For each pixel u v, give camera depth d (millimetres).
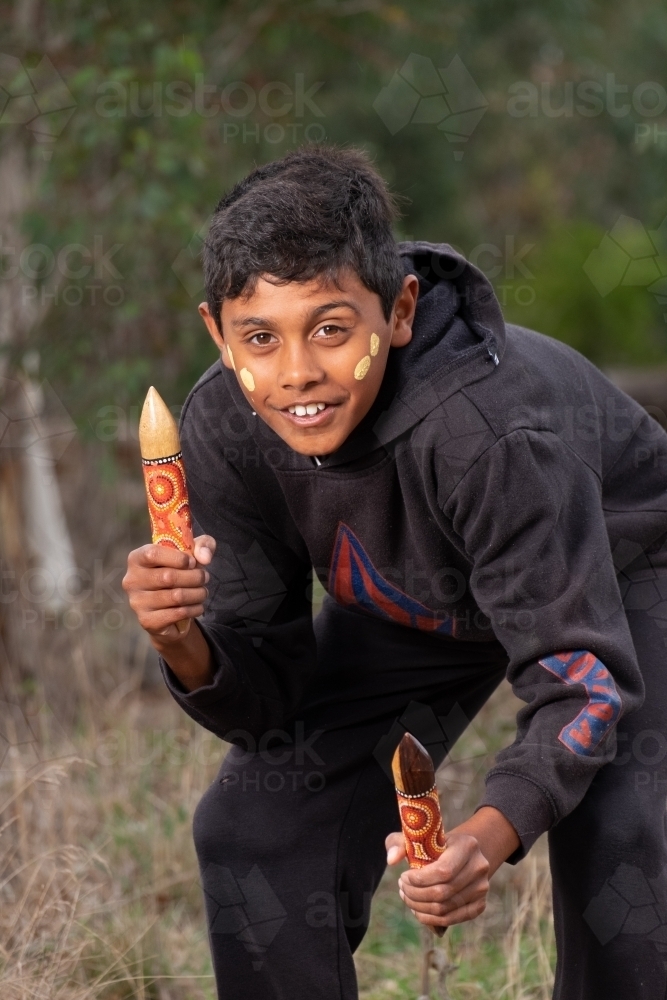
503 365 4402
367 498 4555
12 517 10609
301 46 12812
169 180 9945
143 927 6332
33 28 10695
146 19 10445
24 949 5633
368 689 5117
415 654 5145
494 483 4152
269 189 4148
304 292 3998
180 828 7266
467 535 4285
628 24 17047
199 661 4355
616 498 4859
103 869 6938
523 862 7250
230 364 4375
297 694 4895
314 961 4699
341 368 4074
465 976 6305
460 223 18281
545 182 21625
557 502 4176
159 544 3967
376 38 12938
